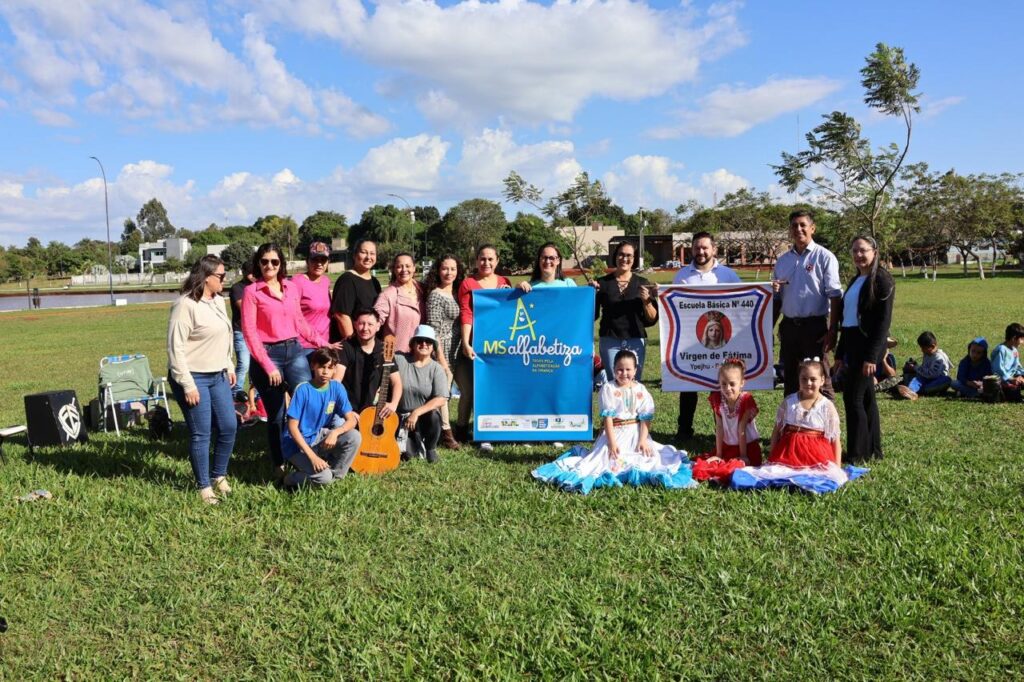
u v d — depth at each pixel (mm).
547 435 7938
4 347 21828
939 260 80938
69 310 43094
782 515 5492
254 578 4754
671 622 4082
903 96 11219
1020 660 3713
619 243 7766
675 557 4855
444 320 7926
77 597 4586
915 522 5297
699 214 67375
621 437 6695
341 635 4027
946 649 3791
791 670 3650
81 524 5688
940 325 19375
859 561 4754
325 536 5352
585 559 4879
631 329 7727
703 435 8195
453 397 10695
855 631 3986
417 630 4055
